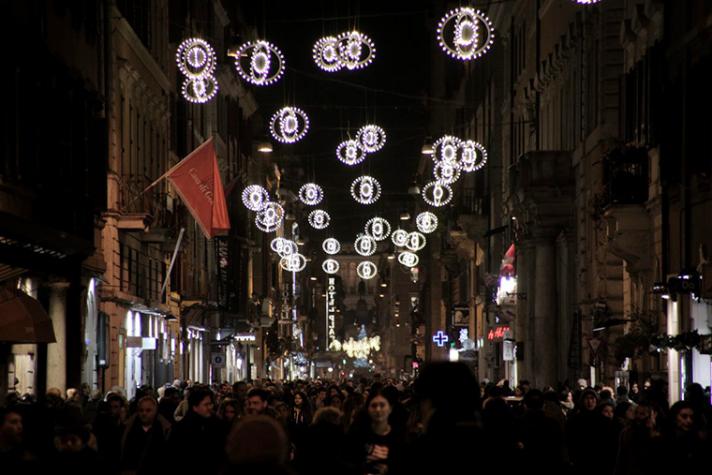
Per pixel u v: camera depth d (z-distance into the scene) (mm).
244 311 93750
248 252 97750
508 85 75250
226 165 88812
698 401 23125
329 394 28859
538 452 18688
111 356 47562
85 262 40844
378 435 15727
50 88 34969
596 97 48531
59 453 15227
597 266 47906
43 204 34656
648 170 39938
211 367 81000
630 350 39469
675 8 36406
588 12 49750
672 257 37219
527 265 59062
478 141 91312
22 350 34781
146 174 55344
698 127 33875
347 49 36344
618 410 24219
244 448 7602
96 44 44219
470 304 94625
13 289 29047
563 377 55688
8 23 30781
